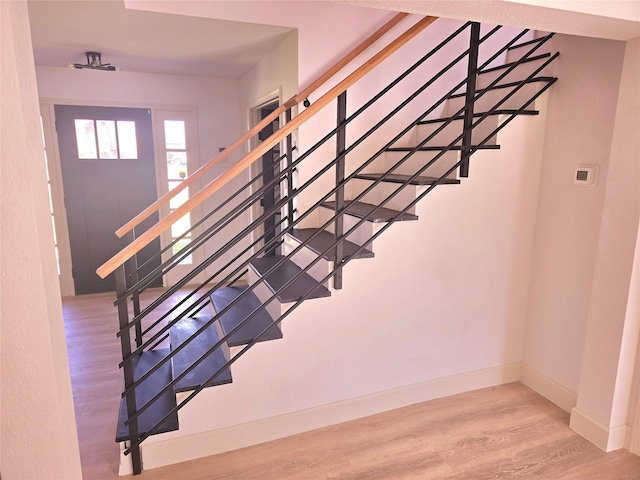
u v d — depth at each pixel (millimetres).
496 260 2543
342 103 2014
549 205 2477
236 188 4812
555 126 2408
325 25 2779
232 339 2088
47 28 2750
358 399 2348
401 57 3016
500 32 3219
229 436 2084
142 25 2686
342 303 2211
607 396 2076
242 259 4914
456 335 2541
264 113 4289
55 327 881
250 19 2625
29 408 836
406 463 2023
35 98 813
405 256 2312
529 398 2564
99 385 2713
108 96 4254
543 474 1954
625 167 1921
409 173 2934
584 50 2215
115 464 2000
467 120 2285
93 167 4348
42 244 833
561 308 2438
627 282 1955
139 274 4645
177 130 4543
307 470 1976
